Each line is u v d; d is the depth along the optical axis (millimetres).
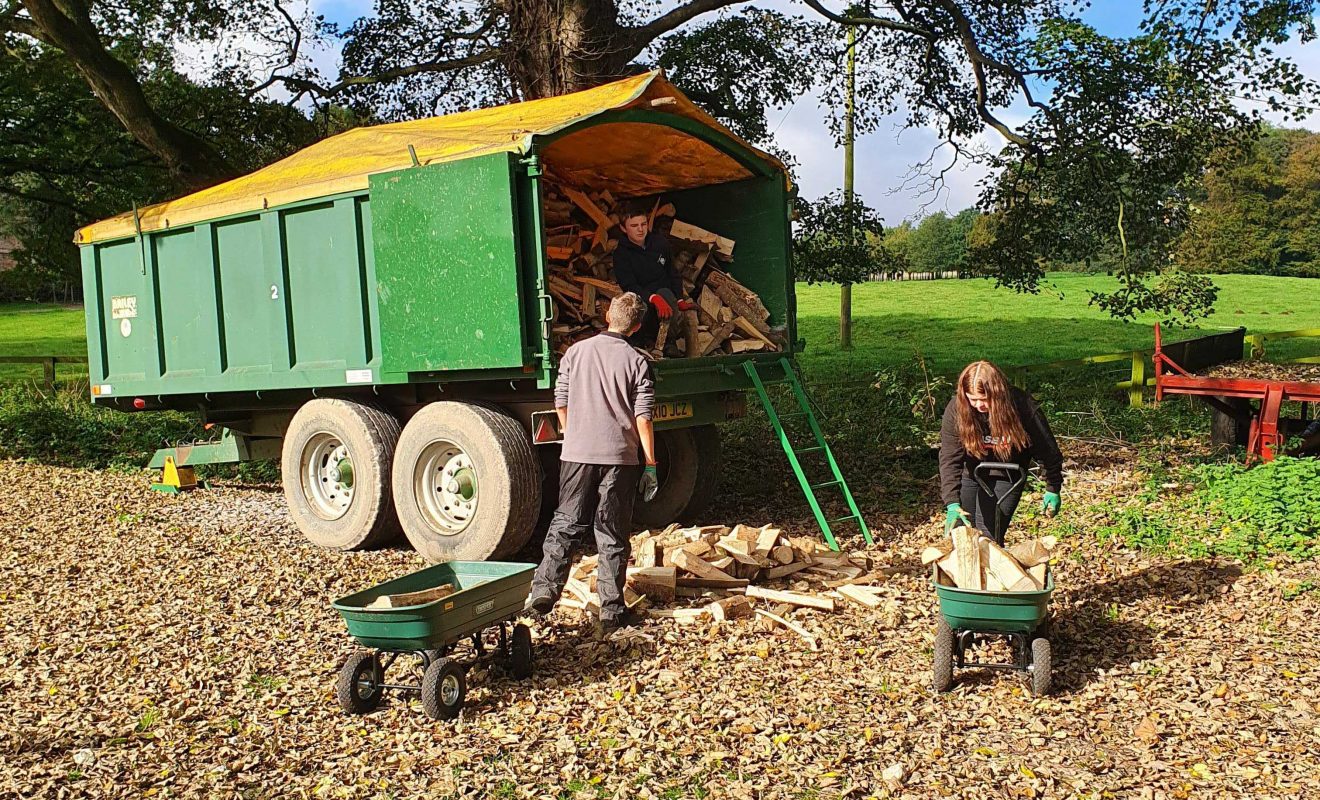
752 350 8352
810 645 5652
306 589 7168
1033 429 5406
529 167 6848
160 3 18406
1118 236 14703
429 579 5395
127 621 6508
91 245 10391
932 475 10469
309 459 8680
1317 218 56062
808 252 16391
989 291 47531
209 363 9352
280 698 5172
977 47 15727
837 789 4059
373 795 4145
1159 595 6355
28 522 9719
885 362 24141
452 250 7148
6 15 16406
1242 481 8258
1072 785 4012
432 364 7379
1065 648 5531
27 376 24969
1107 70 13766
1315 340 25984
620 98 7375
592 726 4703
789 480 10484
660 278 8281
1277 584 6391
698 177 8938
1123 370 18344
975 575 4910
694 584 6605
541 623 6148
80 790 4273
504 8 14742
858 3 16703
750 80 16734
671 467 8945
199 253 9273
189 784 4297
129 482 11898
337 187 7906
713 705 4887
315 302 8328
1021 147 15055
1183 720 4555
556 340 7379
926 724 4633
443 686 4812
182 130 17219
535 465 7523
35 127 20078
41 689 5406
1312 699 4699
